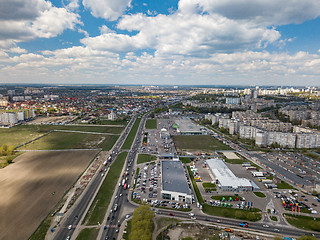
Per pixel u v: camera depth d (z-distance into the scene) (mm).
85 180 197125
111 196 169875
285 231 132625
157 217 144250
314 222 135500
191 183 197000
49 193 172750
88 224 135375
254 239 123625
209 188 187375
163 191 168625
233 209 155875
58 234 126000
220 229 132875
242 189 183250
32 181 193625
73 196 168750
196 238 123938
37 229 130250
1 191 174625
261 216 147750
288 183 197875
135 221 127562
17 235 124625
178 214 148375
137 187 185375
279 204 163625
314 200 169875
